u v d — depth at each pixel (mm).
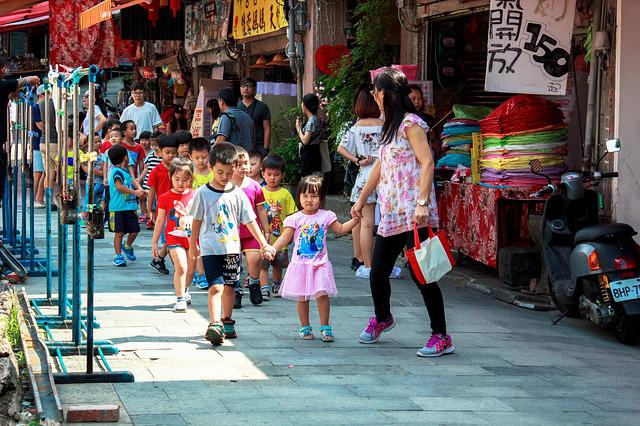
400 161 9523
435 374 8789
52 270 13758
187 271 11570
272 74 26094
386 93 9594
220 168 9766
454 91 18406
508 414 7555
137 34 28391
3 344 7777
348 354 9461
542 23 13055
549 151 13242
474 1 16406
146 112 21906
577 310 11469
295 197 21578
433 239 9297
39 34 41812
